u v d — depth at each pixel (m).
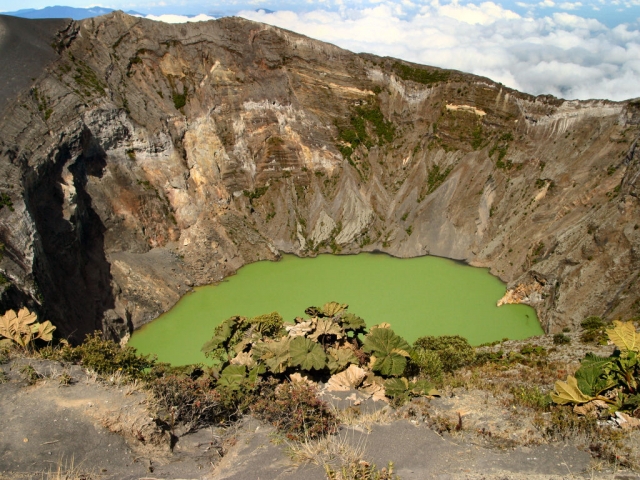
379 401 18.50
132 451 13.28
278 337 26.11
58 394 14.89
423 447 13.54
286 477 11.80
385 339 23.52
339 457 12.69
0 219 35.91
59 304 39.47
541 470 12.16
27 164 41.22
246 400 17.69
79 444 13.02
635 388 15.23
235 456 13.70
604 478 11.60
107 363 19.08
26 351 18.80
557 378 21.77
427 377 23.48
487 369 25.69
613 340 16.38
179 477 12.49
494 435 14.37
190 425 15.68
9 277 33.88
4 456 12.36
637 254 40.88
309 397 15.93
